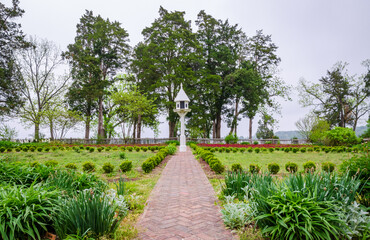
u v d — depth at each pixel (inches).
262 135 1685.5
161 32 1244.5
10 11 979.9
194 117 1238.9
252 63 1464.1
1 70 912.9
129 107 1135.0
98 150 785.6
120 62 1391.5
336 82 1393.9
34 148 764.0
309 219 113.0
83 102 1306.6
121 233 134.7
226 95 1375.5
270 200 127.9
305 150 774.5
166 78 1159.0
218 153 743.1
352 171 162.2
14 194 133.7
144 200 211.8
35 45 1129.4
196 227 150.8
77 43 1232.2
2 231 109.1
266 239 126.9
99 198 137.6
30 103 1144.2
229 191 208.4
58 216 126.6
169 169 407.8
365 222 124.1
